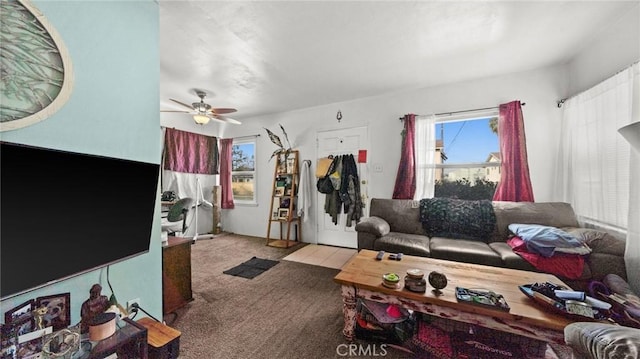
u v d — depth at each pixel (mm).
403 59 2479
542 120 2709
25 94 920
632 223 1639
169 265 1911
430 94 3256
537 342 1366
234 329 1707
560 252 1890
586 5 1728
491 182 3010
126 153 1288
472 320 1271
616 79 1874
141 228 1193
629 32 1812
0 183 707
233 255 3445
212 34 2006
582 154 2293
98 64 1164
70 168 891
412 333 1487
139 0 1375
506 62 2562
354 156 3801
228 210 4926
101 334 940
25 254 776
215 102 3848
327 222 4039
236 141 4918
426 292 1399
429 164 3191
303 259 3275
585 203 2260
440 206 2811
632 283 1633
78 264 930
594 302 1144
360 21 1862
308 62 2523
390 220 3004
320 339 1592
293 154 4254
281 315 1886
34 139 945
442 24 1912
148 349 1109
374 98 3635
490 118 3016
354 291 1550
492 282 1532
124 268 1302
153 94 1446
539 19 1866
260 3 1647
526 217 2459
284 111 4379
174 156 4133
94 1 1152
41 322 909
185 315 1883
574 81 2480
